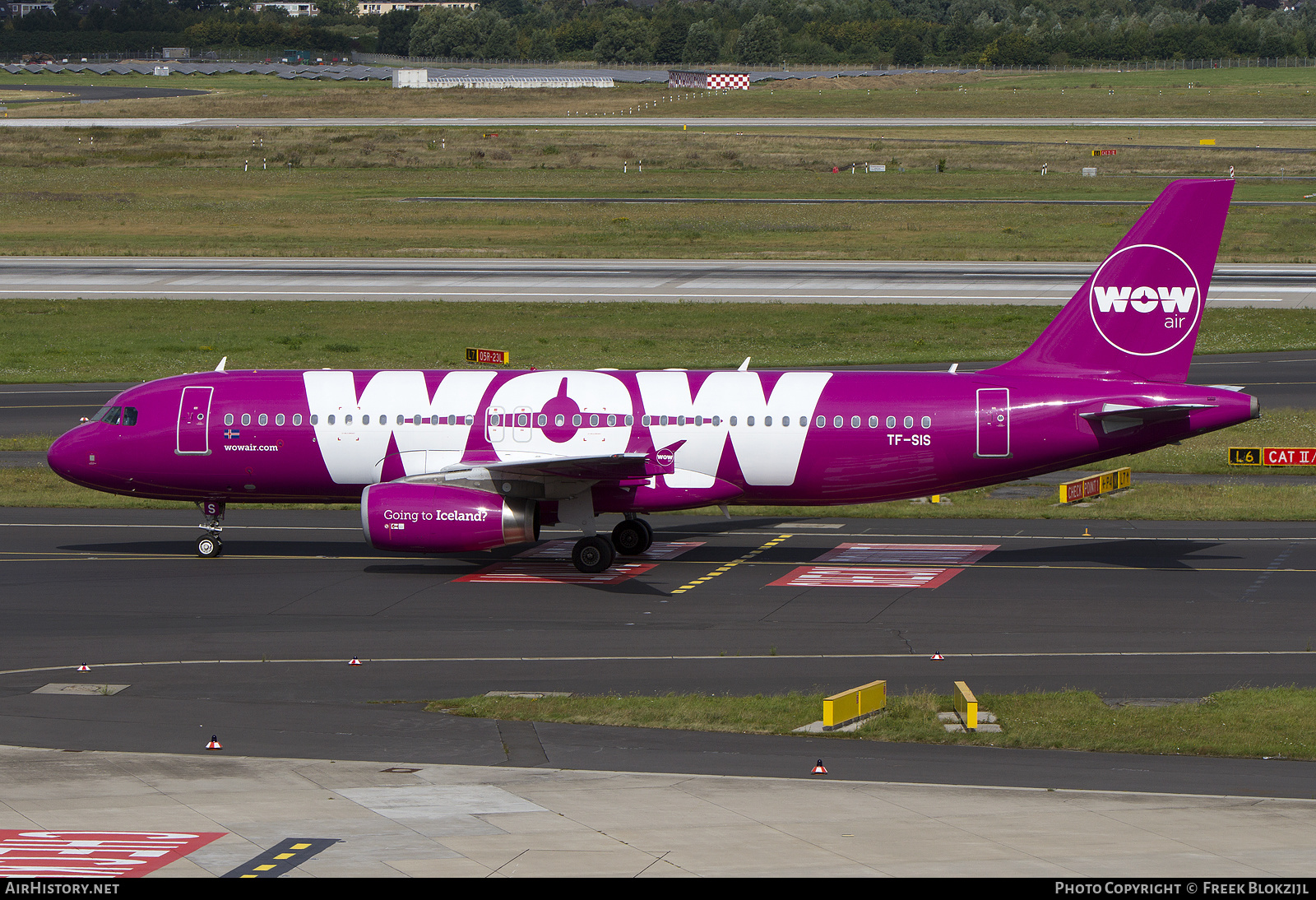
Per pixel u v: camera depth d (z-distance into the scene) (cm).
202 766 10419
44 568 17875
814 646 14338
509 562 18488
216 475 18512
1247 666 13512
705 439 17912
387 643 14488
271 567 18112
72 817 9206
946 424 17600
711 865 8294
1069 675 13238
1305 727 11388
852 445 17750
